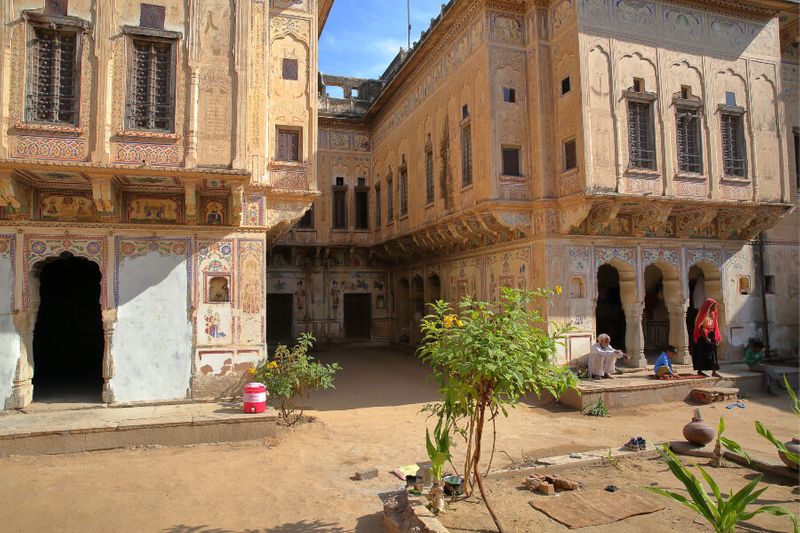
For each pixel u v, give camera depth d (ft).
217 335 31.60
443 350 16.20
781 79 45.62
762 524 16.48
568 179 38.06
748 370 41.75
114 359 29.99
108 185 27.55
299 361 30.83
